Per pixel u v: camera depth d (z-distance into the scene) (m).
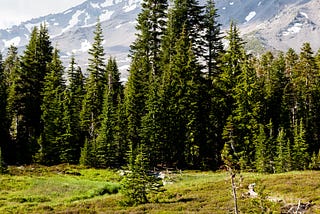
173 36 68.25
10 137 66.56
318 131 75.81
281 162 56.19
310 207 26.92
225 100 65.56
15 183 42.56
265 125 64.50
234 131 61.53
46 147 62.28
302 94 77.06
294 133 64.25
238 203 28.48
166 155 61.47
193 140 61.16
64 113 64.12
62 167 57.53
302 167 58.38
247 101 63.03
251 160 59.28
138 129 62.44
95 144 60.78
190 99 63.03
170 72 65.38
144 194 32.59
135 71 66.75
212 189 36.22
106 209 30.52
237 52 66.81
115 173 54.38
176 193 36.00
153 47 68.31
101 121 65.12
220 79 65.88
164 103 62.12
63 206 32.38
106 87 66.06
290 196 30.31
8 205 33.09
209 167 61.28
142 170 32.75
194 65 65.06
